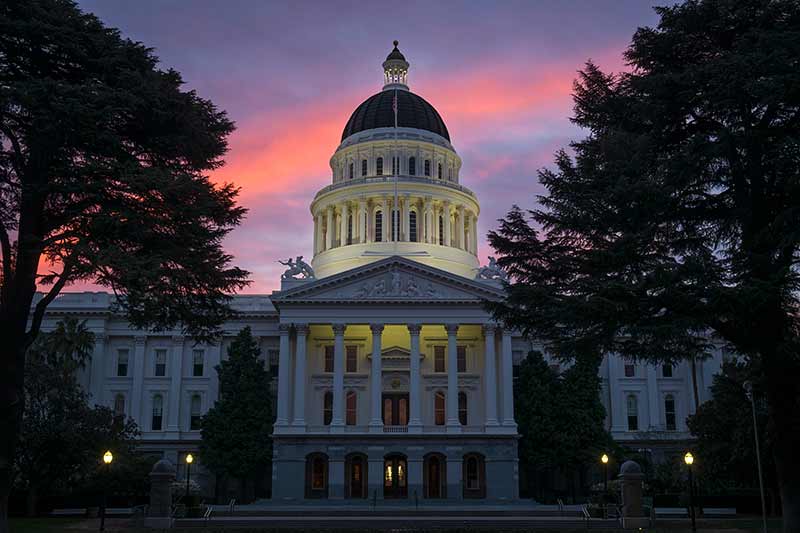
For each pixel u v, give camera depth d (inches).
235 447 3070.9
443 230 4065.0
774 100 1103.0
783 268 1101.1
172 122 1364.4
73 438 2273.6
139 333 3513.8
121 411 3464.6
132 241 1299.2
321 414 3284.9
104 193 1274.6
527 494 3240.7
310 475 3093.0
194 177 1387.8
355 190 4020.7
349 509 2581.2
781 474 1170.0
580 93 1407.5
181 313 1446.9
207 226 1387.8
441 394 3319.4
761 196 1222.9
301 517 2342.5
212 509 2368.4
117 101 1253.1
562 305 1272.1
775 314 1182.9
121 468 2440.9
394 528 1700.3
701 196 1307.8
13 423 1258.0
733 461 2213.3
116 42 1362.0
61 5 1311.5
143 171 1245.7
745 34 1194.6
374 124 4347.9
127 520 2000.5
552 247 1373.0
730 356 3489.2
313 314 3193.9
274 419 3304.6
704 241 1311.5
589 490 3095.5
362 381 3316.9
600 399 3452.3
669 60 1352.1
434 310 3193.9
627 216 1256.8
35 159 1307.8
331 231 4094.5
